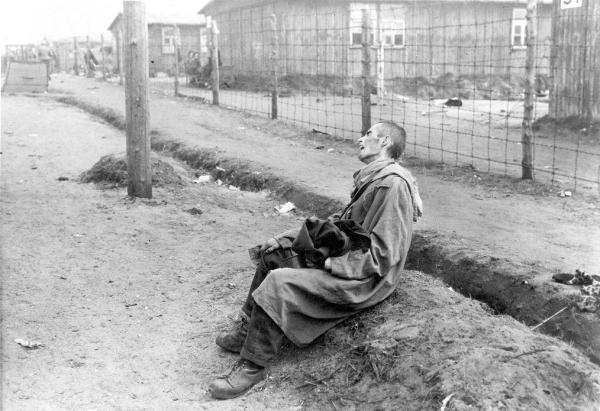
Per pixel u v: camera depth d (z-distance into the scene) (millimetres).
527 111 8125
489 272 4816
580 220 6434
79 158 9992
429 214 6551
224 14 28906
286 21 24516
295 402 3371
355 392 3270
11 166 9320
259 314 3490
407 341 3371
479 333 3352
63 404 3398
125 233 6273
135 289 4992
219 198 7750
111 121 14039
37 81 20766
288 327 3502
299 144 11023
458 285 4973
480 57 25375
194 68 25422
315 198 7215
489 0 24797
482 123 14484
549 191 7688
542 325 4172
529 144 8180
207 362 3881
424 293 3883
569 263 4973
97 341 4141
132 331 4293
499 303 4625
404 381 3158
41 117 14484
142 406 3410
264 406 3377
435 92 23188
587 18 12391
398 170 3699
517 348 3143
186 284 5105
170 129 11961
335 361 3510
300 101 19328
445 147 11117
